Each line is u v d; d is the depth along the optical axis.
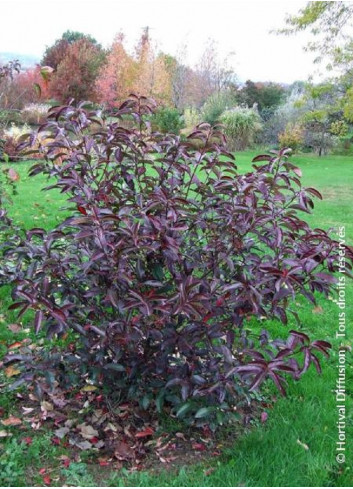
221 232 2.15
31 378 2.19
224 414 2.22
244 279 1.99
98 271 2.04
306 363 1.85
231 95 23.08
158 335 2.07
